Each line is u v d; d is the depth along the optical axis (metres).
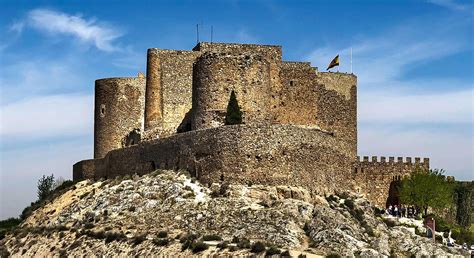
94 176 155.25
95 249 120.81
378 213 143.50
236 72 141.50
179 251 114.25
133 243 118.56
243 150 130.75
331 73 158.38
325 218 124.06
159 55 153.38
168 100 152.75
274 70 153.50
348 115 158.75
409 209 151.88
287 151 132.38
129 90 157.25
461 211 159.00
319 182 136.62
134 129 156.62
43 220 140.88
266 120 142.62
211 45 154.12
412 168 156.00
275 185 130.50
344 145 146.38
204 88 141.88
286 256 110.50
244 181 130.12
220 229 121.25
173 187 130.62
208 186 131.25
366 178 153.25
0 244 134.88
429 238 135.12
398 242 128.25
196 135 134.50
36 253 126.75
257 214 123.25
